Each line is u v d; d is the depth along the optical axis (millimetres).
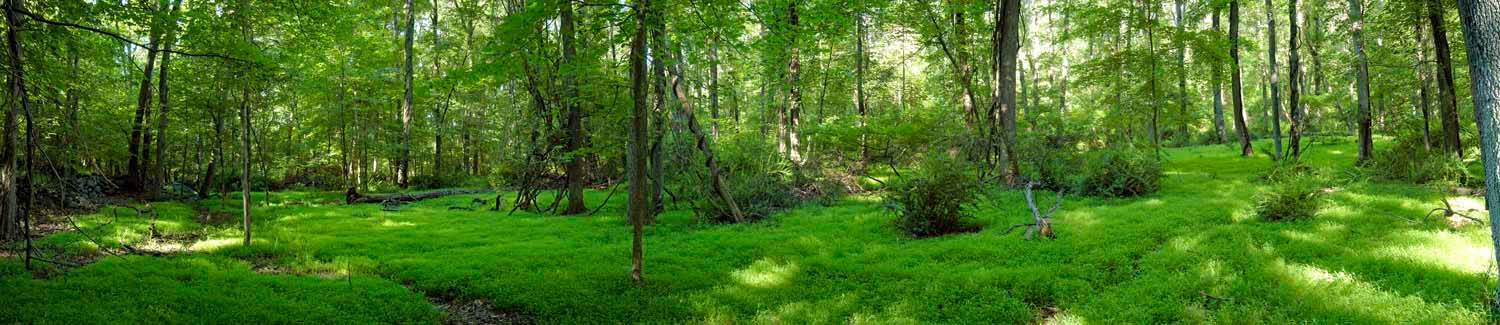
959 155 14234
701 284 7258
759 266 8109
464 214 15391
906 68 36219
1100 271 7270
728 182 14695
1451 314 5027
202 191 18750
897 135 21250
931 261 8039
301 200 20359
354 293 6887
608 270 7992
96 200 15141
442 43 29500
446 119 31969
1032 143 16344
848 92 29188
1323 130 27281
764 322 5746
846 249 9141
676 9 10227
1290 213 9375
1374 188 12422
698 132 13125
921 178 10477
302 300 6547
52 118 9922
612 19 8250
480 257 9023
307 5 13156
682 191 16219
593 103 15352
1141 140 17766
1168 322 5484
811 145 22594
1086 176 14281
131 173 18719
